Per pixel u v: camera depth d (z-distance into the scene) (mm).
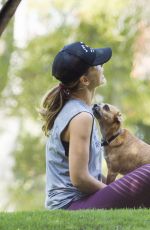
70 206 6020
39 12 19297
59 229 5320
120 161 8008
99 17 18625
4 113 19750
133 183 5855
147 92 19250
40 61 19281
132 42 18953
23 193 19047
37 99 19266
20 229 5328
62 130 5961
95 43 18656
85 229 5324
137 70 19281
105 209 5848
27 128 19578
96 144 6074
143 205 5898
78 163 5844
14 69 19469
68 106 6039
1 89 19312
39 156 19156
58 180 6066
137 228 5281
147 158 7938
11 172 20562
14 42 19641
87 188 5918
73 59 6051
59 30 19234
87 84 6148
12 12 5496
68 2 18812
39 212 5812
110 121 8008
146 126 19734
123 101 19109
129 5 18969
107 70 18719
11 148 21250
